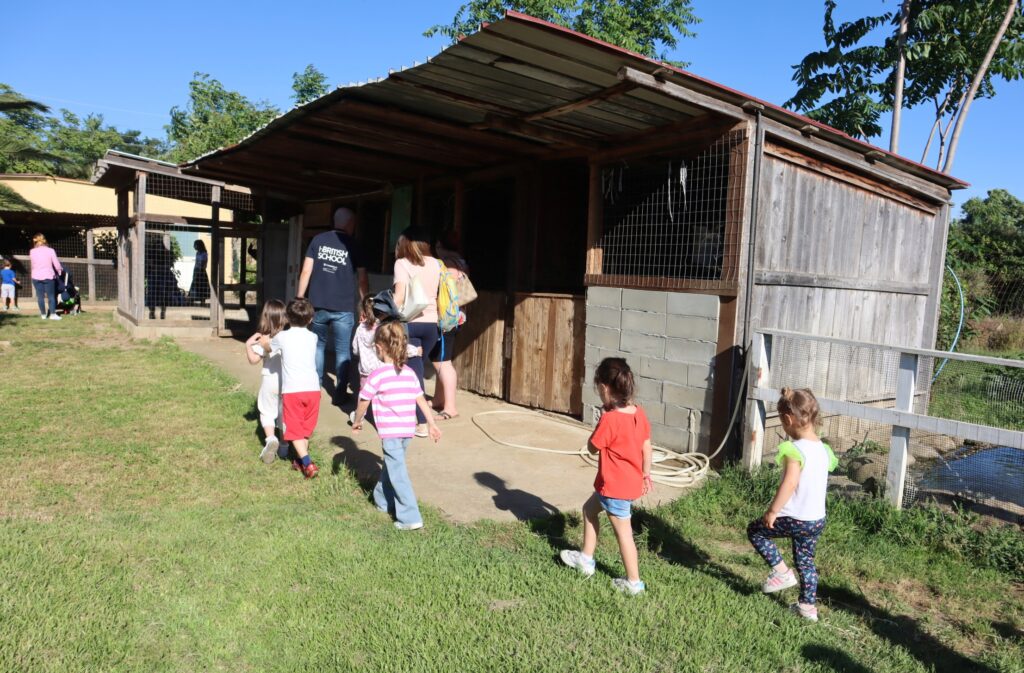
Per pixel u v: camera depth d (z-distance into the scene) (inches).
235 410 272.1
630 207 262.1
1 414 257.4
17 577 130.6
